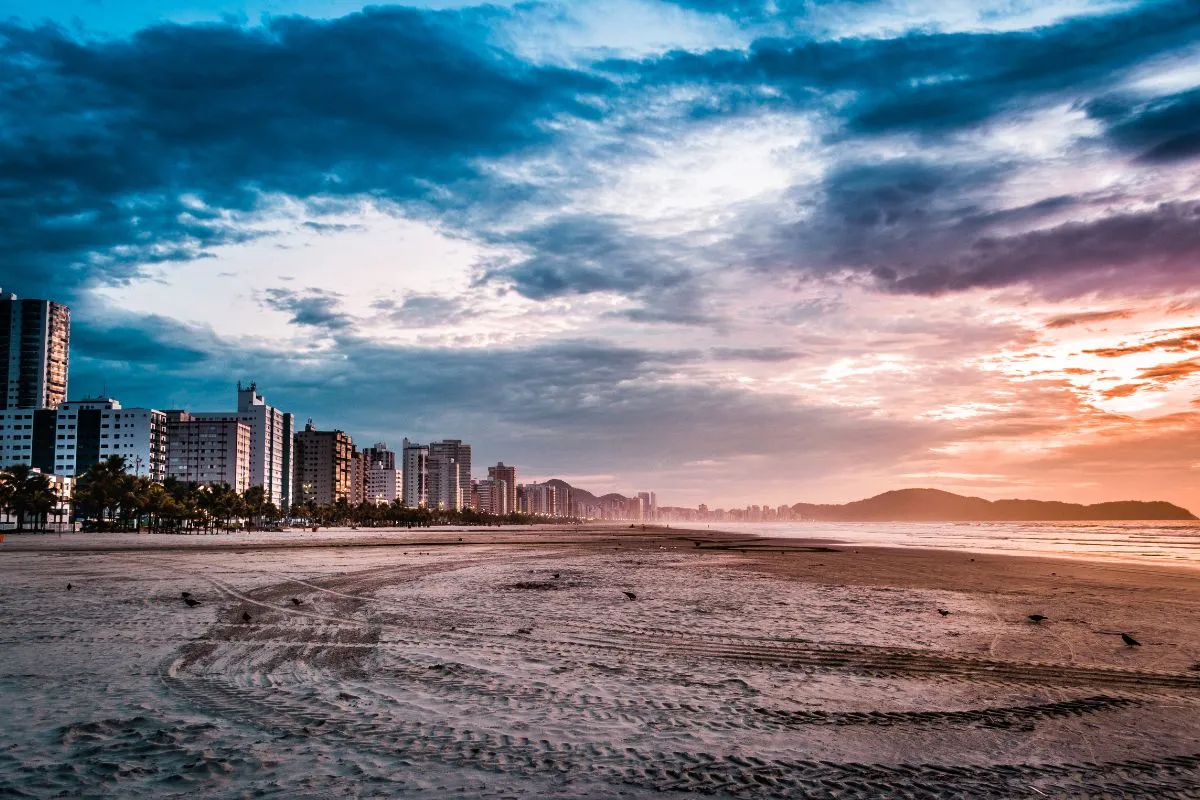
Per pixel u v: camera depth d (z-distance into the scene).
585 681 15.27
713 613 26.75
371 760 10.12
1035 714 13.09
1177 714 13.19
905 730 12.06
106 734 11.20
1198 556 74.19
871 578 43.50
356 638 20.38
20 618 24.12
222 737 11.09
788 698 14.04
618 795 9.05
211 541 115.00
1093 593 35.16
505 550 82.00
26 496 156.00
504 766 9.98
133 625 22.58
